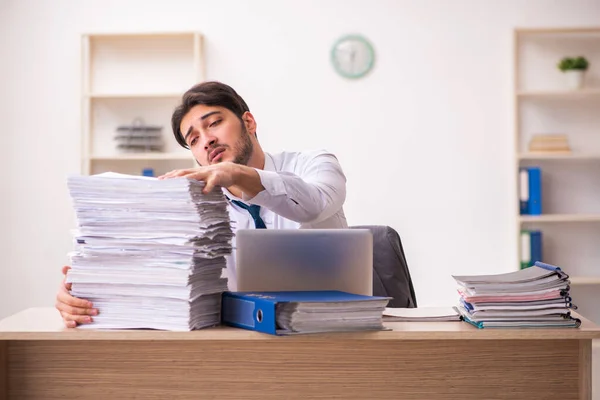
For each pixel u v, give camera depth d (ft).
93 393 5.35
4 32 16.89
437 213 16.49
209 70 16.74
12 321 5.43
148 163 16.90
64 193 16.88
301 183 5.86
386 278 8.40
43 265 16.90
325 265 5.65
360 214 16.56
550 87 16.52
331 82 16.58
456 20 16.47
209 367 5.32
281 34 16.63
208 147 7.04
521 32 16.19
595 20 16.38
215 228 5.09
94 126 16.92
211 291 5.16
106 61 16.92
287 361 5.31
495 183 16.49
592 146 16.56
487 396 5.34
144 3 16.78
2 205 16.94
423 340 5.33
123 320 5.06
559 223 16.70
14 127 16.92
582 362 5.29
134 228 4.98
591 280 15.69
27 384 5.36
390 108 16.52
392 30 16.51
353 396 5.31
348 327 4.92
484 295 5.14
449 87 16.48
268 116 16.66
